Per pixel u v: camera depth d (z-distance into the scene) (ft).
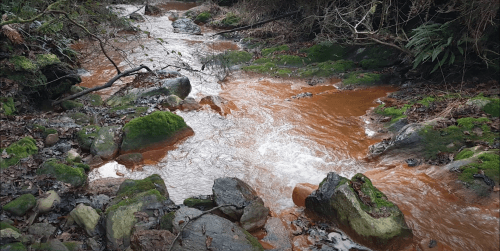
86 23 37.11
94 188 19.17
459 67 32.30
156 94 30.09
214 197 17.88
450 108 26.12
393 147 22.86
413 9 34.30
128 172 21.75
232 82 36.06
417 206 18.49
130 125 24.08
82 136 23.45
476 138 22.31
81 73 35.96
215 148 24.26
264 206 18.45
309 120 28.07
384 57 37.91
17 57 26.37
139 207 16.78
